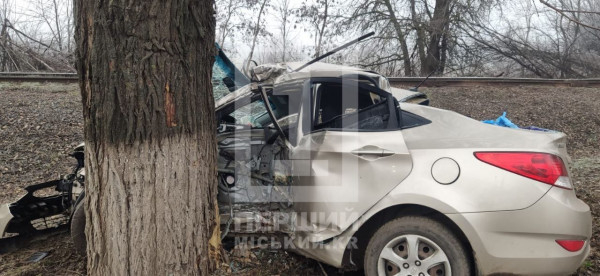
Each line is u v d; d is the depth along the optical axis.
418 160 2.77
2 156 6.33
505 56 16.97
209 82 2.71
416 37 16.39
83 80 2.40
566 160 2.74
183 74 2.47
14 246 3.82
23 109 8.14
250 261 3.41
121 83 2.31
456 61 17.00
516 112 8.96
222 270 2.89
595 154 6.87
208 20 2.62
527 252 2.50
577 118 8.54
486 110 9.08
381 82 3.21
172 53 2.40
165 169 2.44
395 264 2.74
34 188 3.92
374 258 2.80
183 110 2.49
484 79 10.92
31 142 6.86
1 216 3.71
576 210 2.54
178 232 2.51
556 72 16.97
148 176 2.40
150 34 2.32
